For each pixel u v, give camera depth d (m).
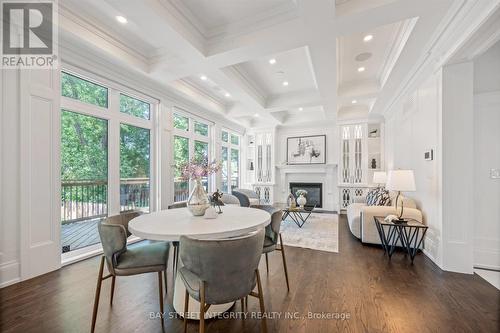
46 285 2.25
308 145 7.07
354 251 3.27
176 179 4.62
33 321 1.71
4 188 2.22
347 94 4.42
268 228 2.38
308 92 4.83
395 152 4.78
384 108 5.25
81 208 3.12
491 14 1.77
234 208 2.52
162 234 1.50
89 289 2.18
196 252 1.24
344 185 6.27
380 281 2.36
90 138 3.18
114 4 2.00
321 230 4.39
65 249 2.91
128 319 1.75
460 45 2.20
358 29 2.36
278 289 2.21
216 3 2.36
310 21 2.25
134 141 3.80
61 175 2.86
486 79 2.72
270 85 4.58
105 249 1.63
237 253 1.25
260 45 2.65
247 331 1.63
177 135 4.76
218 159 6.04
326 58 2.92
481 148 2.77
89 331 1.61
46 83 2.53
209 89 4.91
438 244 2.73
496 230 2.71
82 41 2.61
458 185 2.58
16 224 2.29
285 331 1.62
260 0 2.32
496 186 2.72
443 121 2.62
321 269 2.66
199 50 2.77
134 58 3.22
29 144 2.39
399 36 2.79
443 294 2.10
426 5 2.00
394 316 1.79
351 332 1.61
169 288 2.21
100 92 3.26
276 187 7.40
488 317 1.77
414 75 3.35
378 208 3.50
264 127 7.36
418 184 3.45
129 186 3.70
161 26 2.31
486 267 2.69
